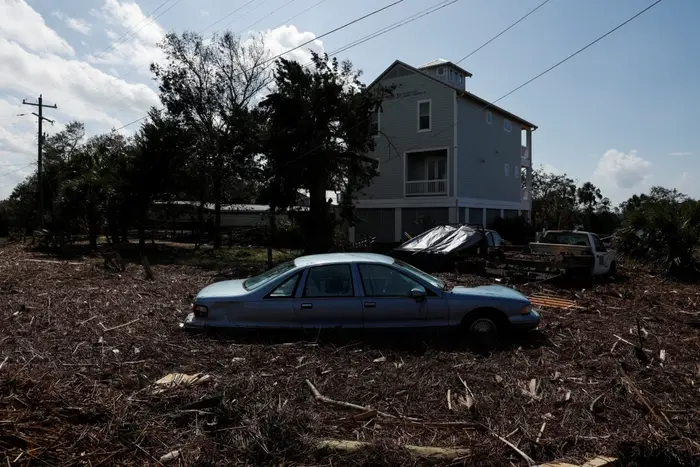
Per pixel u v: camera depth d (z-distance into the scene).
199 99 27.98
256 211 41.03
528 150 36.53
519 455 3.66
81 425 3.82
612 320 8.48
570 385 5.05
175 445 3.66
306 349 6.12
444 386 5.01
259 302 6.59
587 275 13.81
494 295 6.78
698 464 3.69
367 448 3.64
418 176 29.61
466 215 27.91
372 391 4.87
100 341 6.47
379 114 29.17
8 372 4.61
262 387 4.74
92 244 23.92
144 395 4.43
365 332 6.61
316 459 3.57
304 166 21.45
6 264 15.70
